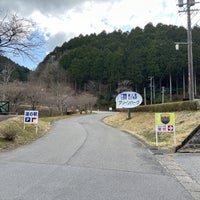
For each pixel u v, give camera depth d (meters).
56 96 47.84
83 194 4.55
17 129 13.67
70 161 7.53
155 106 21.50
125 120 24.45
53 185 5.06
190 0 20.22
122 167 6.91
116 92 71.88
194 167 6.94
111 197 4.43
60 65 68.69
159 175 6.11
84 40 85.31
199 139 9.77
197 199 4.45
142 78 65.94
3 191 4.65
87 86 72.12
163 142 11.27
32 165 6.93
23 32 11.41
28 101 39.94
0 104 21.58
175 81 70.25
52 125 22.28
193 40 62.81
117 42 76.88
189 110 16.42
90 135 14.84
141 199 4.37
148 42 70.25
